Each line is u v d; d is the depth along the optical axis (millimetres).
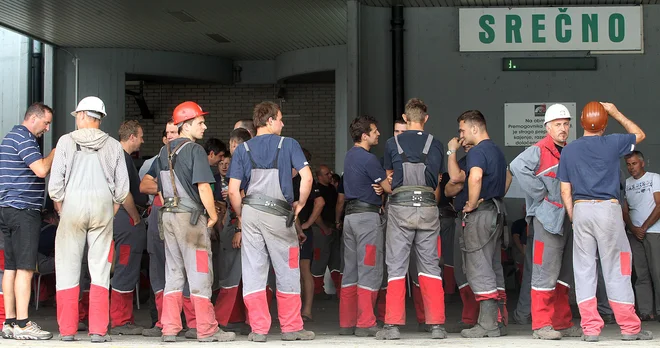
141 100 17359
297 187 7781
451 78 11656
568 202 6520
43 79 15078
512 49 11594
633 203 8773
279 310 6586
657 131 11500
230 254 7320
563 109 6824
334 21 13422
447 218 9500
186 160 6512
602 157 6410
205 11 12711
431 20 11688
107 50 15359
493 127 11633
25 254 6820
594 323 6387
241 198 6703
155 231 7094
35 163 6781
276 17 13156
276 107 6664
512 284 12664
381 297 7828
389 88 11570
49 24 13469
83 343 6359
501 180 6965
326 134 17703
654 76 11508
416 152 6840
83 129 6602
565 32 11547
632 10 11516
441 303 6793
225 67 16812
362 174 7121
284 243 6527
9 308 6867
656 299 8648
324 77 16531
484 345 6039
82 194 6461
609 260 6422
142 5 12281
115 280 7359
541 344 6117
